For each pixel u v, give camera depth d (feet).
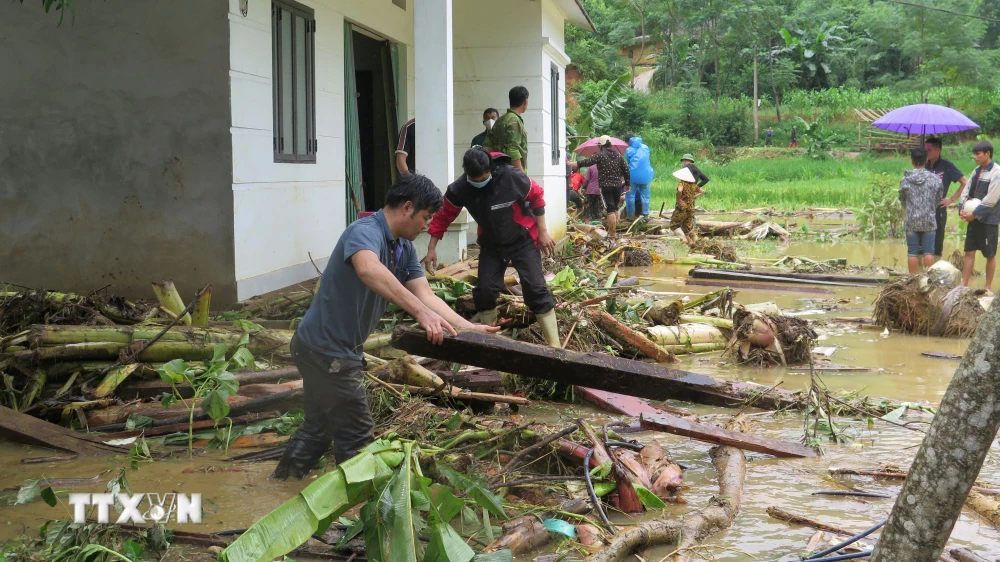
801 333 26.40
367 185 48.65
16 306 22.38
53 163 28.37
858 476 16.63
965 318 30.04
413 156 43.42
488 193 23.09
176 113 27.63
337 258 14.55
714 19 184.55
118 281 28.48
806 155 152.97
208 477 16.16
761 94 192.03
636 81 206.69
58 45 27.94
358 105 48.14
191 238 28.02
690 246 55.88
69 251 28.60
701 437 17.71
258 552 10.60
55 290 28.71
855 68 194.08
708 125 175.63
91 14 27.66
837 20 203.31
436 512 11.52
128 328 21.11
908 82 183.21
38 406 19.21
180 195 27.89
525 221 23.31
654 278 44.01
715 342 28.53
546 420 20.40
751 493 15.74
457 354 16.21
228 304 27.99
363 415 15.07
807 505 15.16
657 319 28.76
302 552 12.85
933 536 8.57
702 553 13.10
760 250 56.75
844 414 21.01
